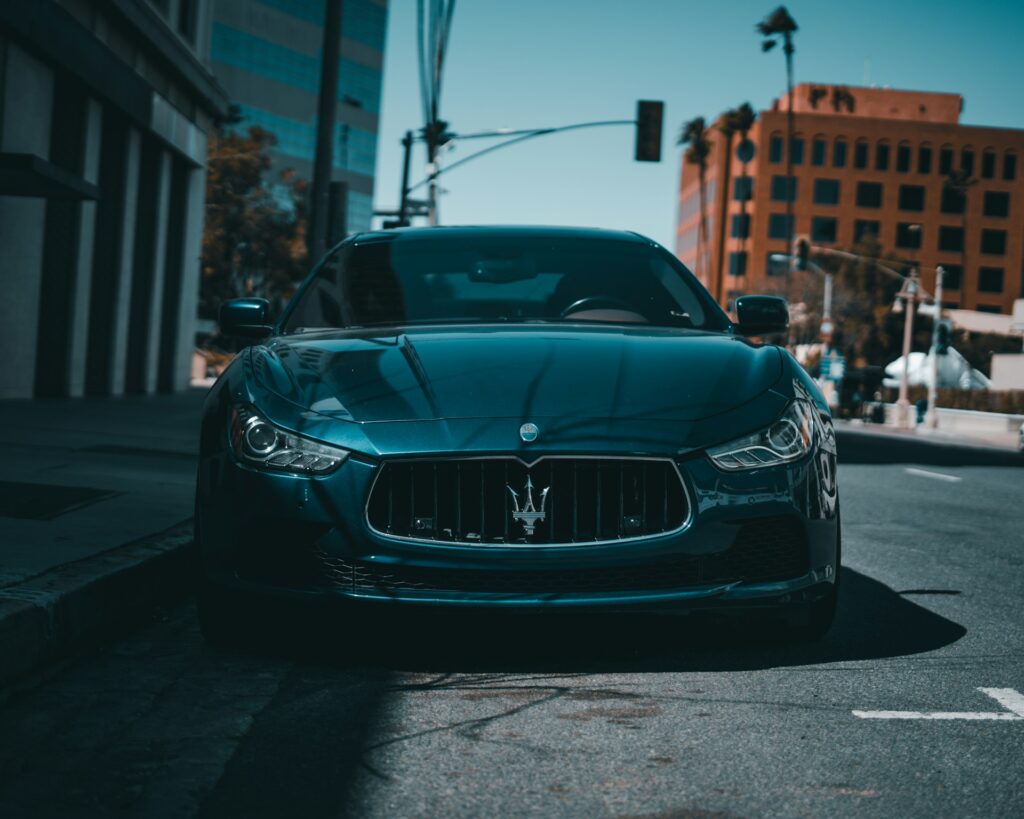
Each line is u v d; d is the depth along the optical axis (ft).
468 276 17.38
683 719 11.00
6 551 15.64
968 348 239.91
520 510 12.18
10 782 9.18
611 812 8.68
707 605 12.41
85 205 57.26
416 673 12.55
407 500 12.32
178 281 77.51
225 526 12.80
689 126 246.27
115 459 28.76
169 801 8.81
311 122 249.96
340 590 12.30
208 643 13.76
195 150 76.89
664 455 12.32
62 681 12.17
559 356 13.83
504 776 9.43
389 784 9.23
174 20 70.08
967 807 8.83
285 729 10.59
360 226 263.90
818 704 11.54
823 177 301.22
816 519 12.93
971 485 41.42
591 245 18.29
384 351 14.14
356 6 259.80
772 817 8.60
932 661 13.39
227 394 13.67
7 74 46.52
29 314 51.49
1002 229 304.91
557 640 13.97
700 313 16.84
